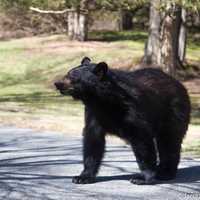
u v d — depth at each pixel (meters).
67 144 17.52
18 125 22.55
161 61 34.06
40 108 29.52
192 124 25.31
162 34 34.06
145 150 10.58
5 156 14.73
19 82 43.22
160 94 10.95
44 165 13.23
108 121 10.43
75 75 10.02
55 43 52.84
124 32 61.19
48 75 44.12
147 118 10.52
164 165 11.46
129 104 10.28
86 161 10.95
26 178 11.64
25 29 60.53
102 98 10.11
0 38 59.34
